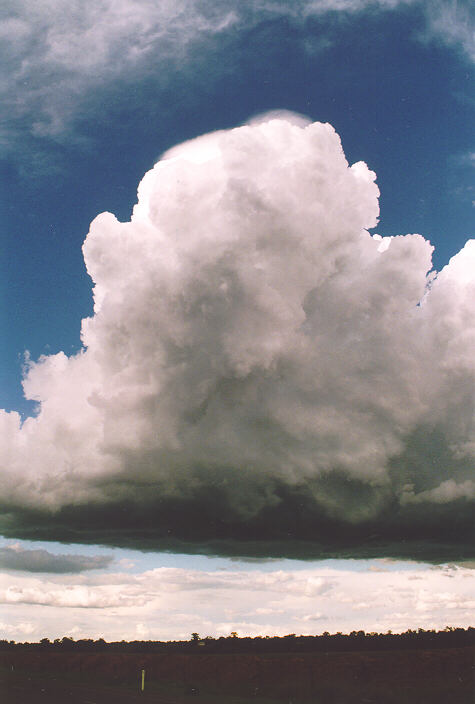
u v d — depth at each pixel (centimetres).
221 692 5062
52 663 8788
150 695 4597
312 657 7181
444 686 4825
